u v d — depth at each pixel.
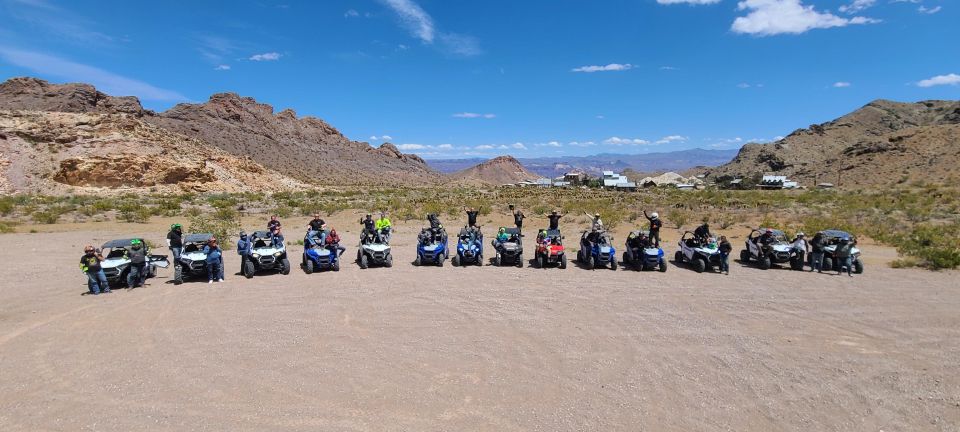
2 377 7.21
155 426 5.86
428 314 10.48
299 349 8.38
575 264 16.27
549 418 6.19
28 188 57.16
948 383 7.30
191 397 6.60
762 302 11.58
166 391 6.77
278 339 8.87
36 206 37.69
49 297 11.90
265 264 14.10
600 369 7.70
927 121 166.25
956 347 8.76
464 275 14.40
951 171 80.19
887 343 8.95
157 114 151.62
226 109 170.38
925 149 95.12
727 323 10.02
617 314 10.56
